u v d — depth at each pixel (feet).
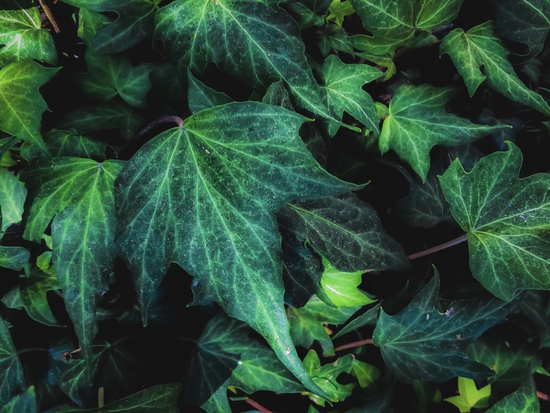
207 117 0.54
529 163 0.72
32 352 0.64
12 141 0.59
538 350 0.74
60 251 0.57
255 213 0.52
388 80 0.70
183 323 0.68
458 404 0.72
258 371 0.66
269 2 0.56
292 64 0.57
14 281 0.64
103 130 0.64
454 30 0.66
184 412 0.66
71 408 0.64
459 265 0.71
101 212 0.57
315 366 0.70
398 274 0.69
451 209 0.64
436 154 0.69
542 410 0.75
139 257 0.55
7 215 0.63
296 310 0.70
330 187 0.51
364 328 0.73
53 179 0.57
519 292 0.65
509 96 0.66
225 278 0.53
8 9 0.61
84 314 0.56
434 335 0.66
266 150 0.52
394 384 0.67
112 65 0.63
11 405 0.61
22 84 0.58
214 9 0.57
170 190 0.54
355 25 0.69
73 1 0.58
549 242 0.62
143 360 0.66
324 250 0.61
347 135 0.69
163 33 0.58
